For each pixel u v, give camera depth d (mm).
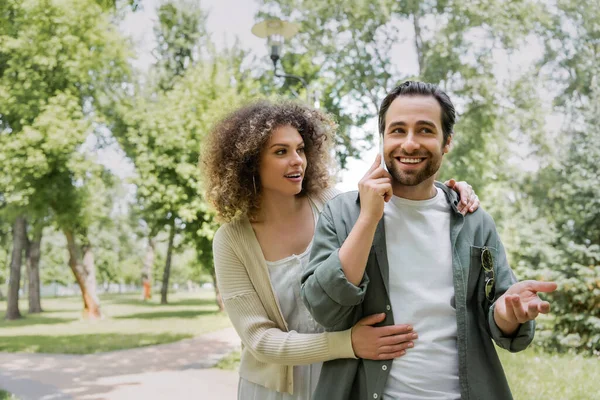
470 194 1714
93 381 7539
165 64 22188
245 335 1983
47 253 40156
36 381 7637
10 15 15070
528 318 1354
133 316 19078
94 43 15969
